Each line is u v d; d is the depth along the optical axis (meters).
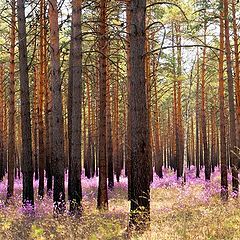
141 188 8.82
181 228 8.84
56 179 12.64
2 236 9.23
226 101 43.97
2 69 31.00
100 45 14.99
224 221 9.50
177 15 18.75
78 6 12.42
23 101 13.98
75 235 8.81
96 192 21.72
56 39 12.71
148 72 21.02
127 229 8.83
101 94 14.95
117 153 28.50
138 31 8.96
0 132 32.41
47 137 23.88
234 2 19.78
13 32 18.70
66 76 28.55
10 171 18.06
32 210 13.19
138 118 8.89
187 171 42.09
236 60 19.69
